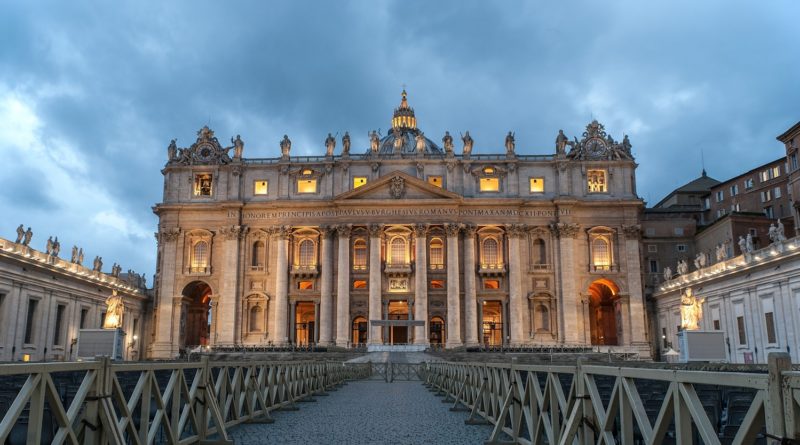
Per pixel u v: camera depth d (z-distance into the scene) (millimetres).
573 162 90438
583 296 86562
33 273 62250
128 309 88188
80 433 9695
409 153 91750
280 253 87625
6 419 7449
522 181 90375
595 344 92188
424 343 82938
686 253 98438
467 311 85438
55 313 66688
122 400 10703
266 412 19234
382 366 52500
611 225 88250
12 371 7504
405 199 87062
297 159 91750
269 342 82750
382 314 85688
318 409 23281
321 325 85625
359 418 20297
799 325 52875
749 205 91875
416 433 16953
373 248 86750
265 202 88875
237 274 87688
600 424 9703
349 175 90125
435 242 88438
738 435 5926
